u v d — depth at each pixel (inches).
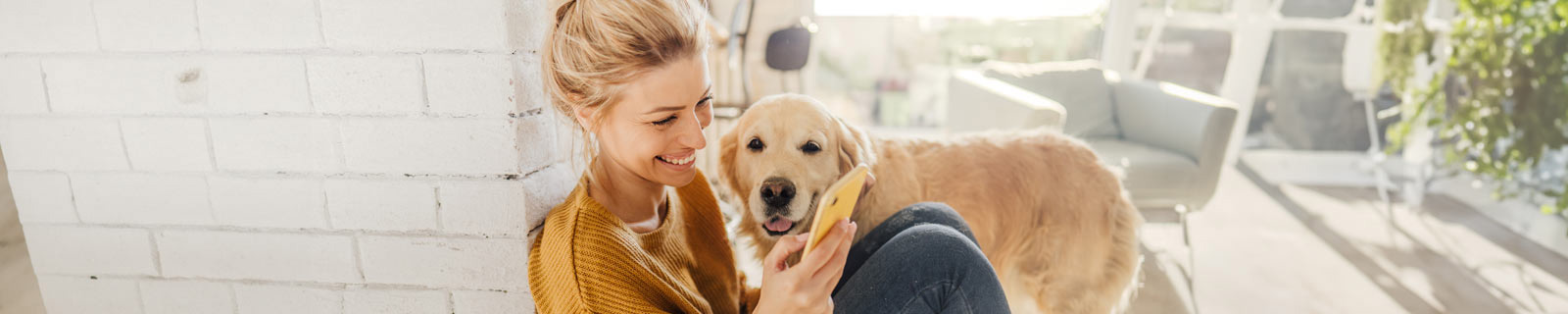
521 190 28.0
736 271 34.8
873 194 42.4
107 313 33.7
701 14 24.4
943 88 164.9
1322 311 71.2
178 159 30.3
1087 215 51.3
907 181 44.5
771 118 37.0
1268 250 86.3
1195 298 72.9
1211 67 134.3
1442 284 77.5
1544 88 93.7
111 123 30.0
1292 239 90.4
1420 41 106.6
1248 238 90.4
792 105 37.1
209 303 32.8
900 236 30.4
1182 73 138.0
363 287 31.2
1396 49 110.2
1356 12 117.2
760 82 121.4
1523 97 95.7
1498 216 98.1
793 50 80.3
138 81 29.2
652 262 24.9
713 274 32.6
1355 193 110.0
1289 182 117.0
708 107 26.3
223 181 30.3
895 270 29.0
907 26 161.6
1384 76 113.3
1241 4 126.8
